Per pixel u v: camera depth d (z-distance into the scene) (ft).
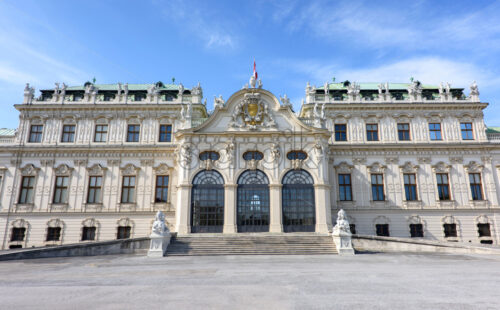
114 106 140.36
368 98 143.95
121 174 135.03
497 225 130.41
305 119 128.16
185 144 120.98
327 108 142.82
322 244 98.53
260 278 51.52
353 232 131.13
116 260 79.36
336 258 82.33
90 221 130.82
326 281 48.57
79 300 37.06
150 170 135.74
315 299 37.35
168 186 134.51
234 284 46.55
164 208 132.16
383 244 102.53
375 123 141.79
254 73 137.18
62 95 141.49
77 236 129.29
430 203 132.98
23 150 135.44
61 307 34.06
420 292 40.60
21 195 132.77
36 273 58.08
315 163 120.47
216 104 125.80
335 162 137.08
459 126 139.74
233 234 107.04
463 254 90.33
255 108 125.39
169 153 137.08
